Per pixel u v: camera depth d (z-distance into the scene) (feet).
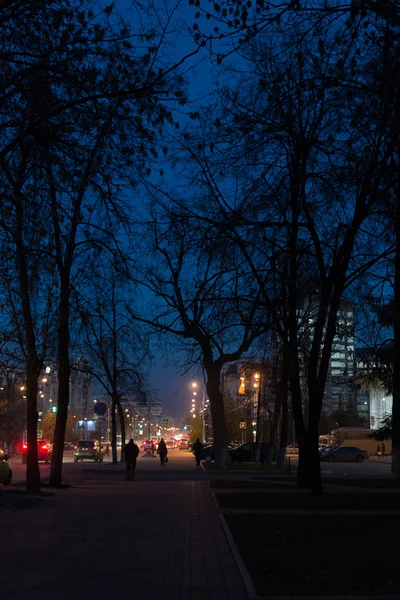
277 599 26.07
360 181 52.65
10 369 70.95
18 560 34.24
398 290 56.80
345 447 234.99
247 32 38.88
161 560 34.50
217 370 139.03
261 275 60.13
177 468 145.38
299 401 80.02
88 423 242.17
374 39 42.52
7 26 39.24
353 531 44.47
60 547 38.24
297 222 59.47
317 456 71.61
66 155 42.57
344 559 34.63
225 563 33.78
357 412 371.35
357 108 47.21
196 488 85.66
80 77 38.86
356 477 122.31
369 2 37.60
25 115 41.27
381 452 289.74
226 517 52.95
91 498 70.08
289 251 58.34
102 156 42.29
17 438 245.86
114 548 38.04
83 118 40.73
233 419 261.65
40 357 72.18
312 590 27.89
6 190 44.47
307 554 36.06
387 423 129.39
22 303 62.90
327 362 67.31
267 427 260.42
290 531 44.62
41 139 41.19
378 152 50.39
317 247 60.80
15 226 47.73
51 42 39.55
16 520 50.70
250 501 65.57
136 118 40.47
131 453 104.27
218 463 140.56
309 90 47.09
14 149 43.27
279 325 63.52
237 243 56.59
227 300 60.23
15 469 142.41
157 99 39.32
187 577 30.48
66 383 84.84
